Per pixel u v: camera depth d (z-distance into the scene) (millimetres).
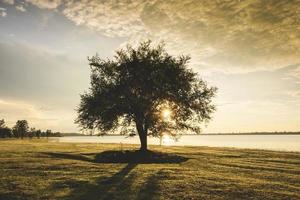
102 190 19219
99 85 46781
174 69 45500
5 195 17859
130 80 44812
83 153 46219
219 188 20281
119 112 45500
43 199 17094
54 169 27766
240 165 33156
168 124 47656
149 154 43188
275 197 18250
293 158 41969
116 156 41438
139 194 18312
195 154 46719
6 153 43594
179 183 21609
